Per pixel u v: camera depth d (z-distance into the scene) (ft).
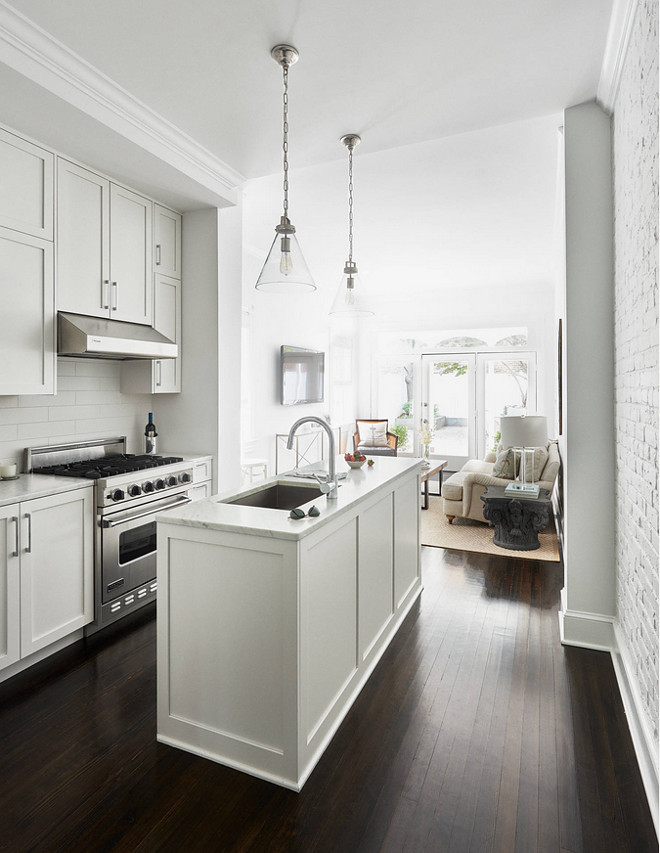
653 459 5.83
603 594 8.90
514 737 6.64
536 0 6.29
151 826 5.29
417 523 11.39
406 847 5.03
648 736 5.96
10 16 6.57
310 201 14.49
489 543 15.23
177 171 10.05
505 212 15.62
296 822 5.34
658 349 5.44
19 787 5.81
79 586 9.05
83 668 8.36
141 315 11.16
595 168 8.69
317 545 6.37
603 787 5.80
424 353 27.45
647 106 5.79
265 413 19.79
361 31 6.86
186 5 6.39
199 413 12.38
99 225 10.09
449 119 9.20
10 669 8.07
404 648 8.99
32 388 8.87
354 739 6.63
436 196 14.33
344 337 27.20
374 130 9.57
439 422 27.37
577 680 7.93
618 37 6.80
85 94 7.90
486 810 5.48
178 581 6.49
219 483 12.27
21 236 8.58
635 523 6.95
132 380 11.87
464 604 10.89
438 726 6.87
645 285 6.11
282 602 5.88
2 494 7.92
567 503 9.07
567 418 8.99
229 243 12.48
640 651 6.58
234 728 6.21
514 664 8.43
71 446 10.77
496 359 26.04
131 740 6.63
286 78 7.43
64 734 6.73
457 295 26.55
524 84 8.09
